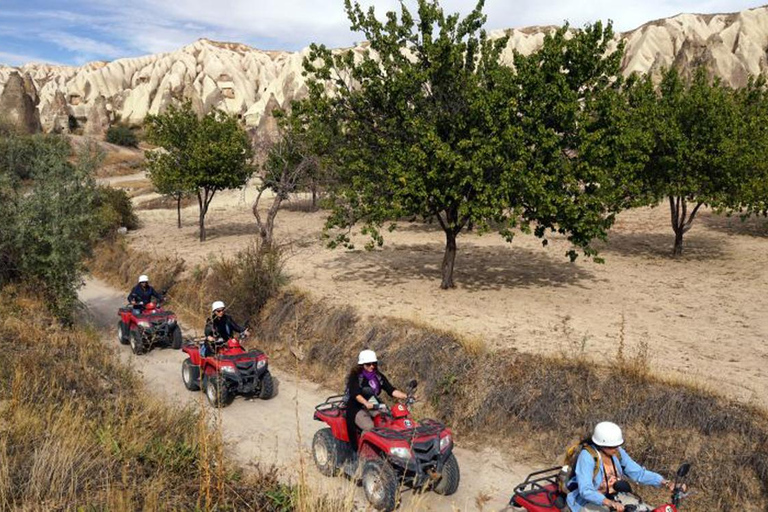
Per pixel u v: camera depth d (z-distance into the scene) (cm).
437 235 2806
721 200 2030
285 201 4209
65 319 1559
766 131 2164
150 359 1437
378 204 1532
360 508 702
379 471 691
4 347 1080
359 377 768
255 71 18825
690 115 2039
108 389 994
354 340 1302
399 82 1491
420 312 1413
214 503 596
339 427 783
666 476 777
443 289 1714
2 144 1736
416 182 1453
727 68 10294
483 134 1509
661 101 2223
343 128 1702
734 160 1988
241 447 902
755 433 779
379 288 1711
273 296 1598
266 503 613
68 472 593
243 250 2359
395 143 1549
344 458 796
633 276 1912
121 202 3303
